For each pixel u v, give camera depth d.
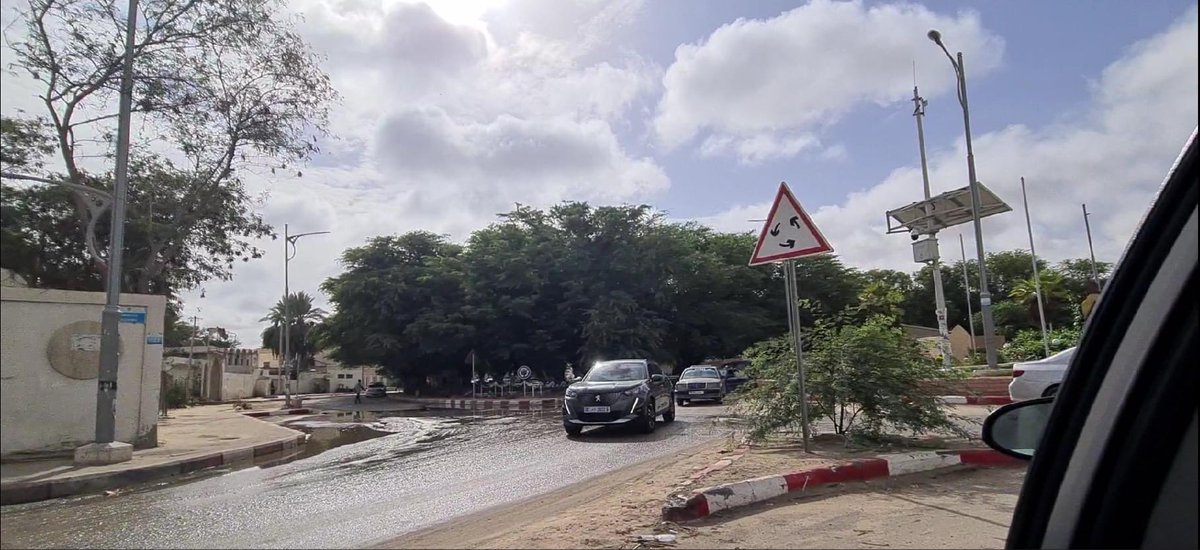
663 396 15.93
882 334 9.60
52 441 9.45
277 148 14.03
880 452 8.75
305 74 13.87
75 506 7.96
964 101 19.56
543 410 25.56
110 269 10.27
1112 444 1.58
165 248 14.81
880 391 9.19
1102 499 1.60
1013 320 55.94
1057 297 45.12
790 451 9.11
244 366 52.94
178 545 6.06
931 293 72.81
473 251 43.06
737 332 45.06
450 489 8.54
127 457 10.38
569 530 5.77
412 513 7.17
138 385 12.76
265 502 8.00
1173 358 1.40
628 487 7.91
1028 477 1.96
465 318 41.22
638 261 40.91
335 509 7.48
